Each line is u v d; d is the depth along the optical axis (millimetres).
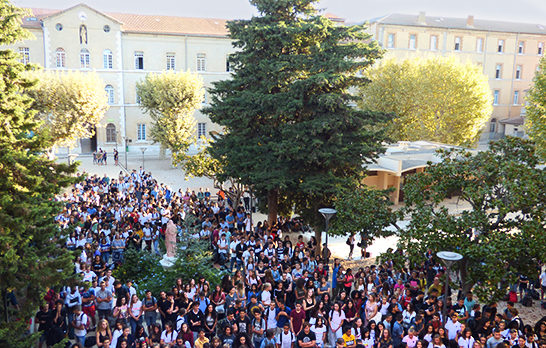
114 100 54375
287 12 23359
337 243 26625
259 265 16984
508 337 12852
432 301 14367
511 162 14227
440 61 44562
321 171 21812
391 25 60594
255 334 13430
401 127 44594
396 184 35719
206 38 56406
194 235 19656
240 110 22078
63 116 40781
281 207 25188
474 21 67000
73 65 51938
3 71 13516
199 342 11945
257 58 23172
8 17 13562
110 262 20375
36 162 12914
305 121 21328
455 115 42812
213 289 17078
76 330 13234
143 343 11836
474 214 14344
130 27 54000
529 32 66688
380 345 12766
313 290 15062
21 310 11555
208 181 41938
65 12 50625
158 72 55406
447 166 15531
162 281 17344
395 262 15945
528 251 13242
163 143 47312
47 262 11703
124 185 32750
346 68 20641
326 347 13789
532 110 27016
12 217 11344
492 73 66312
